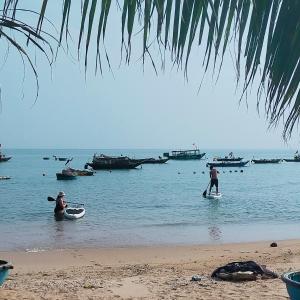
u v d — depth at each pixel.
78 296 9.18
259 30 1.95
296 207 38.06
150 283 10.35
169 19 1.87
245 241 20.56
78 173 78.44
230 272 10.73
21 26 2.23
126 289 9.79
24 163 150.38
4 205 37.81
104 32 1.89
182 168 116.56
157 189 57.38
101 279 10.93
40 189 55.72
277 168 123.12
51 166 127.88
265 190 57.19
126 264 14.02
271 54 2.01
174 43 1.88
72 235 22.25
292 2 1.99
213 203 40.84
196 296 9.09
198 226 26.25
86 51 1.91
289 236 22.47
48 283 10.38
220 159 131.12
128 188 58.53
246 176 88.62
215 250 17.00
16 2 1.87
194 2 1.87
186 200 43.53
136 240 20.67
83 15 1.88
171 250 17.28
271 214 33.03
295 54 2.04
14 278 11.24
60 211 29.69
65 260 15.16
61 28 1.88
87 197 46.72
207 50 1.91
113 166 92.81
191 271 12.04
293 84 2.06
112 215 31.48
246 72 1.98
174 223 27.52
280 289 9.45
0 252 17.17
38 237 21.56
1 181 69.12
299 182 72.94
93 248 18.19
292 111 2.12
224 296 9.03
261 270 10.78
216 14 1.88
